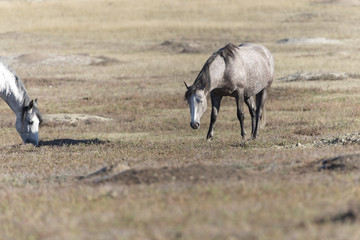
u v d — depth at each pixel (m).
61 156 51.12
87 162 45.91
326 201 25.33
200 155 45.88
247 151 46.97
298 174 33.44
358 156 35.81
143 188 29.67
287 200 25.72
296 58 162.12
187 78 134.75
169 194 27.91
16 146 60.91
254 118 64.19
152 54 193.25
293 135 61.28
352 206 23.36
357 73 126.81
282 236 20.64
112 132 75.38
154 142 61.50
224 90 57.53
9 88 60.59
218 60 56.00
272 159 39.84
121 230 22.66
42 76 144.62
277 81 121.19
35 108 61.75
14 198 30.55
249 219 22.88
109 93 115.19
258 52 62.16
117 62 170.88
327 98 96.06
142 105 99.62
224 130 74.62
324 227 21.48
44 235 22.86
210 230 21.64
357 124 68.69
